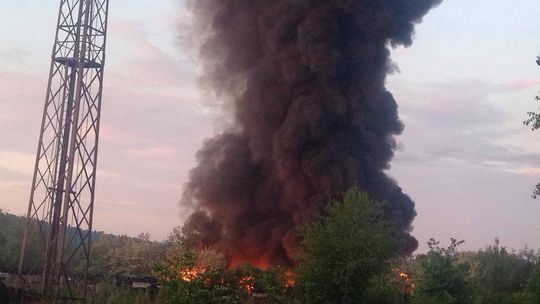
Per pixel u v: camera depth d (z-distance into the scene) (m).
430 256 33.59
